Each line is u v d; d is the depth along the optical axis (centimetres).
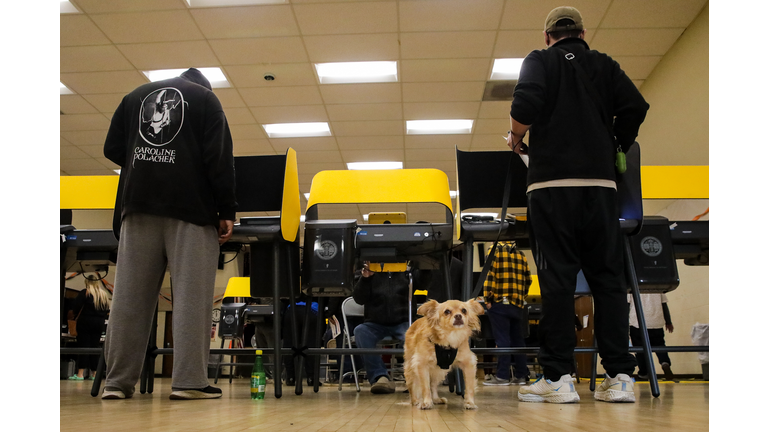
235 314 545
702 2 494
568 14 212
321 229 258
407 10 507
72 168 938
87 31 536
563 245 191
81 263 304
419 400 183
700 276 547
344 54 584
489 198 287
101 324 588
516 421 126
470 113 732
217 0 500
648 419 129
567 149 192
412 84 651
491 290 421
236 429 102
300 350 273
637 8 502
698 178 313
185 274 199
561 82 197
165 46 567
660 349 300
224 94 675
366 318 331
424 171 291
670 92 571
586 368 623
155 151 204
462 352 179
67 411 147
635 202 250
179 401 192
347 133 803
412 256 286
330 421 124
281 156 289
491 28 534
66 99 682
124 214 204
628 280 258
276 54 584
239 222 254
